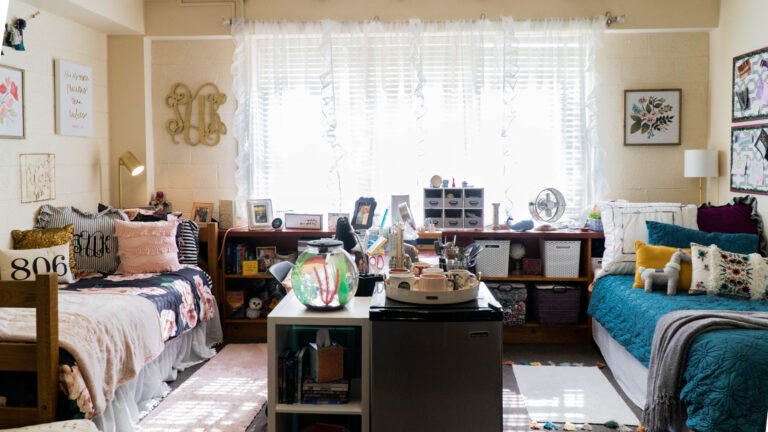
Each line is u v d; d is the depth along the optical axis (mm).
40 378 2594
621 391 3871
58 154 4449
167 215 4773
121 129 5121
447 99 5023
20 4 4008
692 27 4867
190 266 4629
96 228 4402
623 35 5074
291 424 2820
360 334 2809
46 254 3932
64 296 3537
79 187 4711
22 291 2590
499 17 4906
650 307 3588
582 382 3994
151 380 3668
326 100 4941
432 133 5062
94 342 2939
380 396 2480
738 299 3713
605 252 4613
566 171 5012
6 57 3895
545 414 3469
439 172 5086
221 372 4160
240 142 5047
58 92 4398
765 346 2732
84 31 4738
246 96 5016
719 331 2928
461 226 4930
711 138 5012
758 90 4281
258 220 4965
